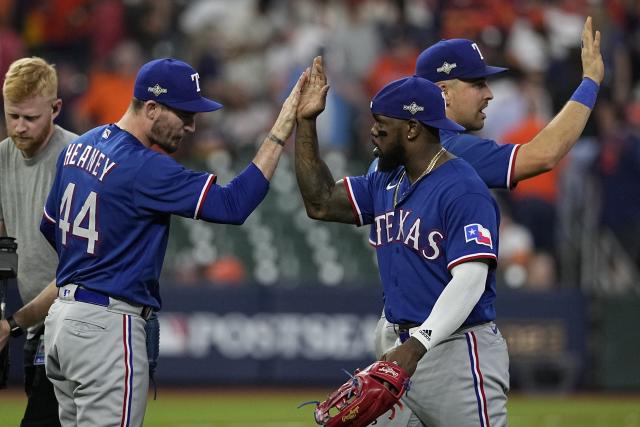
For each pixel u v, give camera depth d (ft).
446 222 53.67
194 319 143.02
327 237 159.74
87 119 169.07
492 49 179.63
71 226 57.31
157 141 58.03
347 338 145.18
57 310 57.21
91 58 180.55
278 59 181.06
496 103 171.22
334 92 172.35
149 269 57.11
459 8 185.78
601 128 169.78
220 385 144.05
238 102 176.65
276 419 120.06
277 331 144.25
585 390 148.77
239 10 183.93
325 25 183.73
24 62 63.10
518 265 156.35
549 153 58.23
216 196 56.44
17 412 120.16
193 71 58.13
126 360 56.08
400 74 179.22
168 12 184.03
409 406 56.70
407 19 184.44
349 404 51.13
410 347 51.47
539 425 119.75
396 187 56.44
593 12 188.55
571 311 148.15
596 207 161.48
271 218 159.63
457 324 52.06
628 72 186.29
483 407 54.65
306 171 59.00
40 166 64.28
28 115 62.34
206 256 155.74
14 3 182.19
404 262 55.47
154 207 56.29
